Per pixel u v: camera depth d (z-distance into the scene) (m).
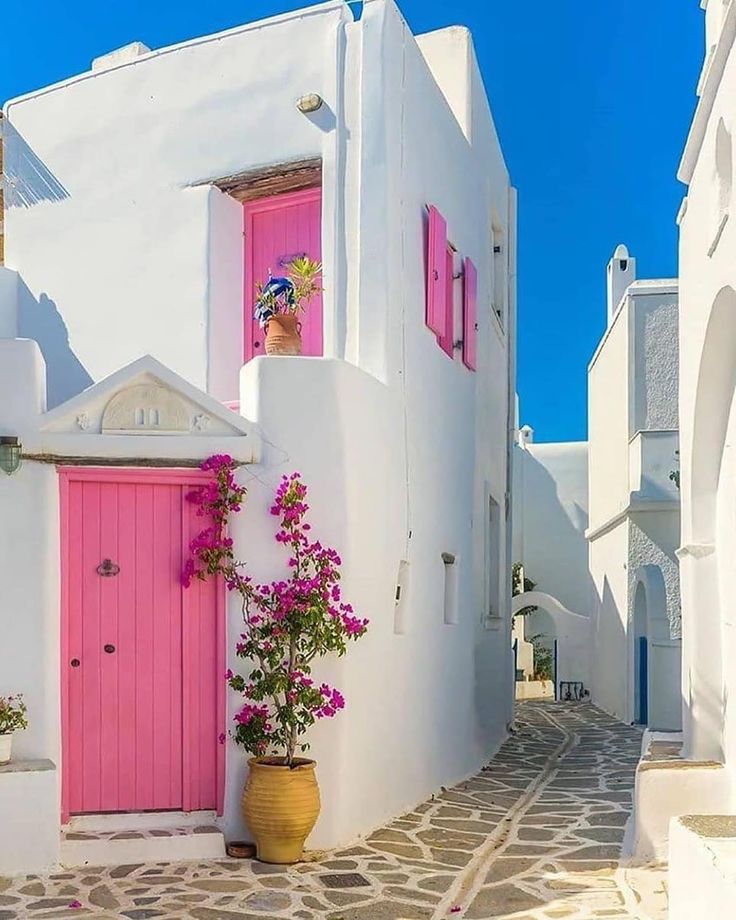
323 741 7.80
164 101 10.38
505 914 6.27
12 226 11.20
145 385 7.70
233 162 9.97
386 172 9.18
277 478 7.82
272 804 7.20
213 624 7.78
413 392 9.90
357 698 8.19
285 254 10.26
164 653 7.73
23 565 7.41
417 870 7.23
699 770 7.63
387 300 9.10
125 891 6.56
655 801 7.62
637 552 17.25
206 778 7.69
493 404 14.45
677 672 13.65
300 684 7.48
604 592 20.73
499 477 14.96
